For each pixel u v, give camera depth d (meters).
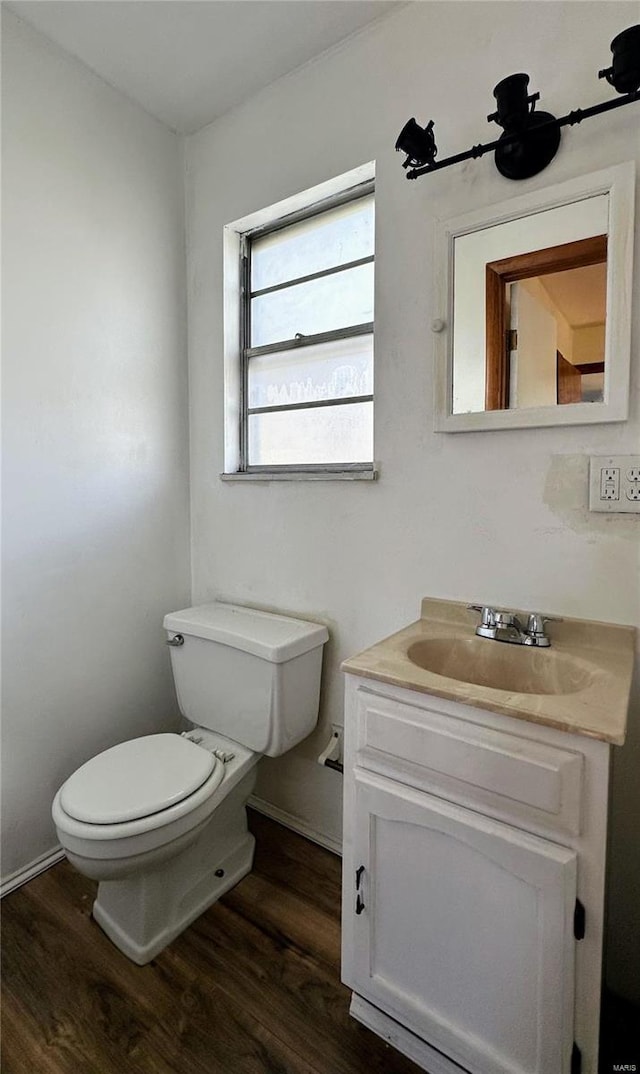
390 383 1.40
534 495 1.20
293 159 1.56
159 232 1.79
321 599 1.60
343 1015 1.12
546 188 1.11
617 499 1.09
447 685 0.90
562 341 1.12
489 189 1.21
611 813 1.13
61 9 1.34
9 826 1.46
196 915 1.37
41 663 1.52
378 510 1.46
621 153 1.05
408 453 1.38
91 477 1.62
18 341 1.41
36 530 1.49
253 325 1.83
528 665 1.14
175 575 1.92
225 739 1.58
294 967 1.24
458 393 1.26
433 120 1.29
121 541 1.72
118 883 1.30
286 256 1.73
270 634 1.49
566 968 0.81
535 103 1.13
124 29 1.39
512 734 0.83
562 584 1.18
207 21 1.37
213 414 1.86
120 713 1.75
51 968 1.23
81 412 1.58
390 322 1.39
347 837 1.05
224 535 1.86
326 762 1.57
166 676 1.90
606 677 0.97
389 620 1.46
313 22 1.37
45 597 1.52
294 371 1.72
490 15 1.20
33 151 1.42
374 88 1.38
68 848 1.16
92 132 1.56
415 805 0.93
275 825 1.77
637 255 1.04
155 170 1.76
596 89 1.08
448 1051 0.96
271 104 1.61
